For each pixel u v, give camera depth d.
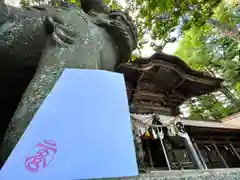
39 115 0.93
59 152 0.81
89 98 1.08
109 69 2.03
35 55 1.84
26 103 1.16
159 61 7.90
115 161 0.84
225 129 10.28
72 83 1.14
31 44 1.83
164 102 9.66
